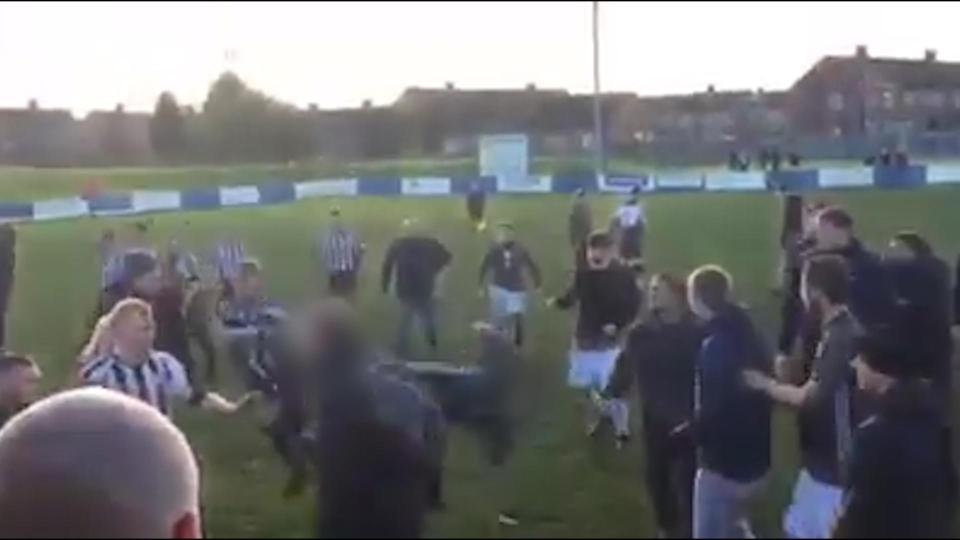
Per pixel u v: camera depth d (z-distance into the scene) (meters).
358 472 5.58
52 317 9.33
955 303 5.81
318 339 5.78
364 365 5.69
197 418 8.06
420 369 8.23
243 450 7.87
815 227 6.71
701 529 5.75
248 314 8.45
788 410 6.11
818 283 5.55
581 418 8.40
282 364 7.48
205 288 8.64
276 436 7.63
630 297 8.58
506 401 8.39
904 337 4.96
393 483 5.60
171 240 10.37
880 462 4.63
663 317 6.62
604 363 8.55
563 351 9.13
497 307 9.65
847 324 5.35
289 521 7.42
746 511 5.70
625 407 8.36
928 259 5.57
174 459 1.33
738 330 5.64
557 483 8.02
